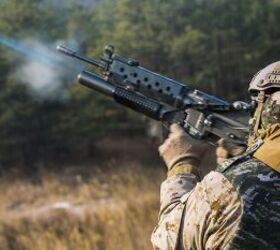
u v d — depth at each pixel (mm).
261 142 2012
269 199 1910
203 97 2779
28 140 22641
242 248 1897
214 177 1990
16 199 14547
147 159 22609
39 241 7129
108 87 3014
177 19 21172
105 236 7145
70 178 18766
